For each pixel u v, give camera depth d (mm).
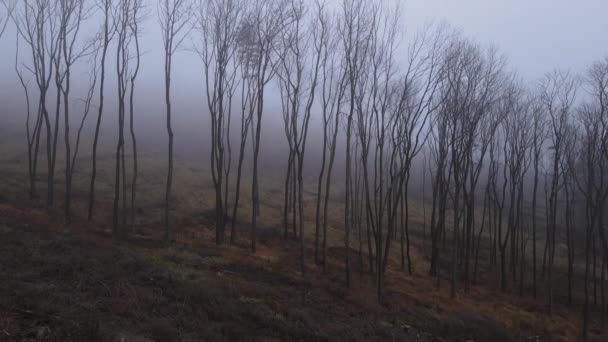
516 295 26234
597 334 21250
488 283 27969
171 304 10711
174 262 16266
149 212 27156
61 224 19594
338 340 11320
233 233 23828
